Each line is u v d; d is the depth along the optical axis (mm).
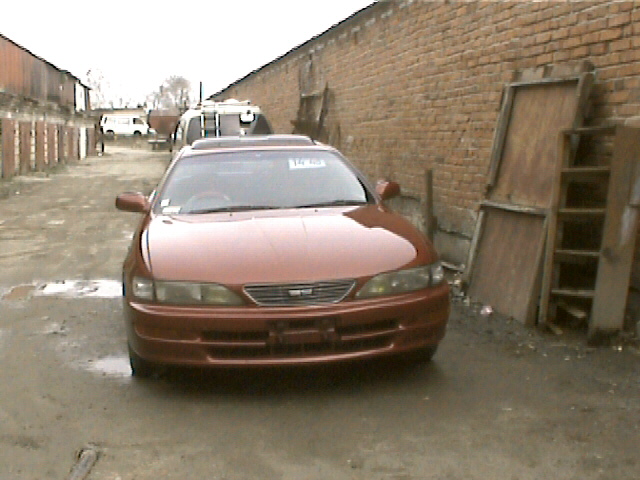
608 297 5344
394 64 10805
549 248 5676
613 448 3807
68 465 3750
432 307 4699
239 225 5164
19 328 6336
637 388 4605
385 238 4941
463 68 8328
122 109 76125
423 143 9641
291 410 4406
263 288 4418
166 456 3830
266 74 25016
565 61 6301
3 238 11711
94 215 14852
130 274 4773
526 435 3982
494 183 6926
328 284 4465
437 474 3572
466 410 4344
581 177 5582
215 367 4461
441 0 8938
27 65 28844
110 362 5379
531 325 5879
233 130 15344
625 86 5512
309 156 6406
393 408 4398
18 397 4699
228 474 3617
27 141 27953
